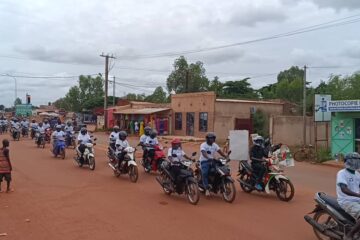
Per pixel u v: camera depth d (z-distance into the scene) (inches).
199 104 1557.6
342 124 897.5
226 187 432.5
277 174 441.7
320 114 957.8
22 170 647.1
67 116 3304.6
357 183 282.8
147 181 561.6
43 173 620.4
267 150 473.7
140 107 2138.3
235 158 730.2
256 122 1487.5
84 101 3981.3
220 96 2333.9
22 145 1138.7
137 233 314.0
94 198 443.5
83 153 683.4
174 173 449.4
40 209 391.2
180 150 463.8
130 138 1631.4
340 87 1558.8
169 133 1737.2
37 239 298.4
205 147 452.1
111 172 644.7
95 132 2042.3
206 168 449.1
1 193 465.7
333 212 280.1
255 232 318.7
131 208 398.3
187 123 1637.6
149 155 624.4
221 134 1440.7
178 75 2484.0
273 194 476.4
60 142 824.9
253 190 490.3
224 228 329.4
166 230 322.7
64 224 339.0
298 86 2304.4
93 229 324.5
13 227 329.7
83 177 589.3
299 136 1254.9
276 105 1599.4
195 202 415.8
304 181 590.6
